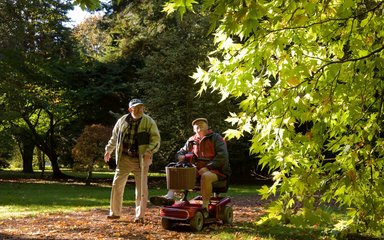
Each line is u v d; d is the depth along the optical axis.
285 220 4.23
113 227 6.47
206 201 6.56
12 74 21.98
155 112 19.77
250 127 4.25
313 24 3.88
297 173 4.11
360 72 4.19
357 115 4.26
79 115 24.98
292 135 4.12
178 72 19.55
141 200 6.93
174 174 6.41
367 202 4.39
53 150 26.25
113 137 7.23
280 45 3.73
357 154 4.14
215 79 4.21
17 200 11.47
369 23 4.20
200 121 6.91
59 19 24.73
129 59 23.41
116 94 22.69
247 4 3.21
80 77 23.36
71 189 16.67
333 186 4.19
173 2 3.62
